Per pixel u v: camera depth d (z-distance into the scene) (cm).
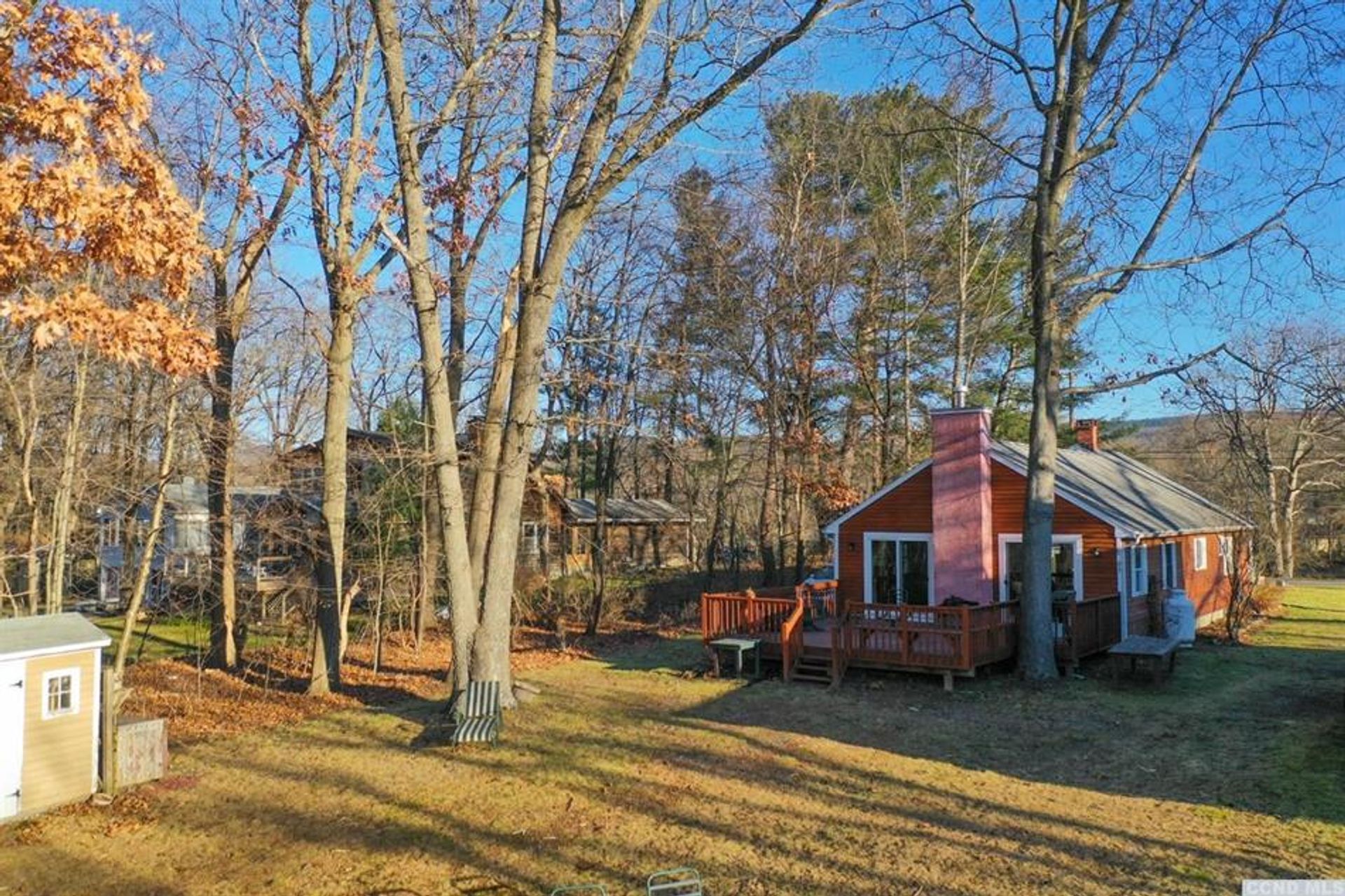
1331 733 1153
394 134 1430
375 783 1044
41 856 828
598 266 2442
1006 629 1648
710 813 906
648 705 1448
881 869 747
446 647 2136
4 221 741
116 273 927
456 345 1923
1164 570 2209
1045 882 710
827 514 3033
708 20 1336
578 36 1466
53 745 960
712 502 3972
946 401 3325
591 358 2464
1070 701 1409
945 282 2906
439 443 1357
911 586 2105
